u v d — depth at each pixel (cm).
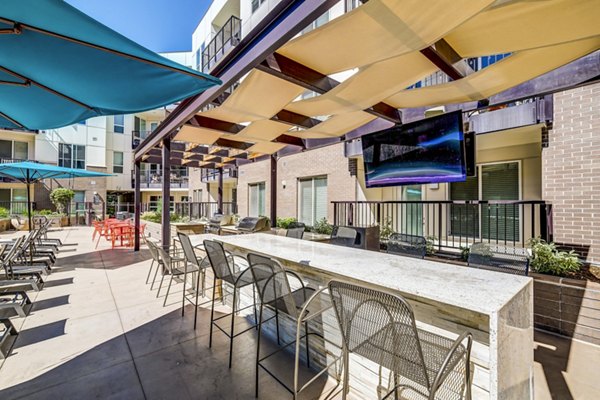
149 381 235
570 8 195
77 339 302
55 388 226
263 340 304
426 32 223
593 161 393
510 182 557
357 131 514
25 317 355
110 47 185
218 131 487
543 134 436
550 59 263
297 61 283
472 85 313
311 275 269
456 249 502
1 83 238
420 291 165
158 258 440
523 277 194
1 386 228
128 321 346
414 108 426
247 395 220
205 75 230
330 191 800
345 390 180
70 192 1572
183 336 310
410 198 679
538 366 254
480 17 210
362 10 200
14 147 1592
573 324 302
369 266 226
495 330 136
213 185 1595
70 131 1716
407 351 143
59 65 218
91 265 633
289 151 689
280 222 828
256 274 235
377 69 289
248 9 1066
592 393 219
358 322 162
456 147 385
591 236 392
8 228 1253
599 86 391
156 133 592
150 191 2128
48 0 144
